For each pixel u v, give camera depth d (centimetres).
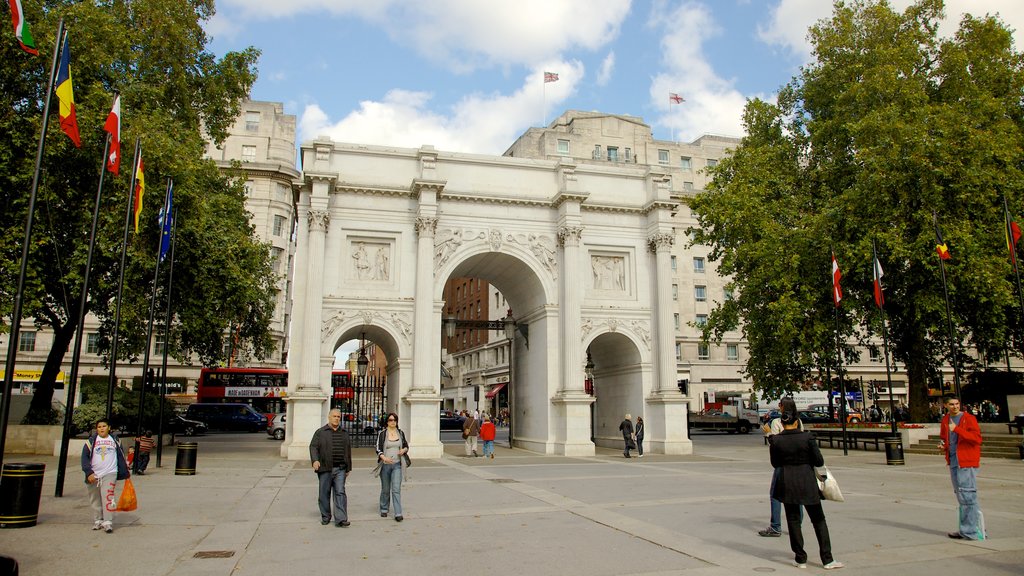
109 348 3575
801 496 1025
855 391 6662
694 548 1170
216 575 990
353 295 3547
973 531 1226
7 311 2730
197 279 3225
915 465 2780
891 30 3859
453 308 10612
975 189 3288
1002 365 7125
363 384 5372
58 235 2969
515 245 3809
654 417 3834
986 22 3731
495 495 1894
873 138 3572
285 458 3181
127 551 1142
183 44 3603
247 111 7675
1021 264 3434
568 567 1041
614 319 3916
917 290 3472
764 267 3678
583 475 2461
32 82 2842
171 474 2391
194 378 7106
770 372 4034
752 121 4406
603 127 8188
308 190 3597
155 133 2966
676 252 7931
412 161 3762
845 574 992
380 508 1523
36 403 3180
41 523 1393
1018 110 3816
